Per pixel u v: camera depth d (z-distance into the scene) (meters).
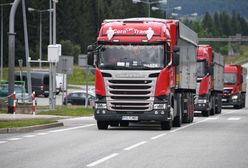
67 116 73.75
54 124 54.53
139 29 49.41
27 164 28.02
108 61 49.41
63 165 27.66
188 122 63.56
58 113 76.88
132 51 49.19
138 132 48.00
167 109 49.25
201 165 28.05
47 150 33.91
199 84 79.94
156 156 31.27
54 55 81.38
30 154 31.98
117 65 49.22
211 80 82.88
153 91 49.00
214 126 57.12
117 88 49.31
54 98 86.19
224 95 112.56
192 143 38.50
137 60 49.09
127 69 49.09
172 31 51.91
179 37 55.53
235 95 112.56
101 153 32.47
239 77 113.38
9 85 69.12
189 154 32.31
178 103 55.56
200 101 80.06
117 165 27.69
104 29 49.91
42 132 47.56
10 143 38.09
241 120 70.06
